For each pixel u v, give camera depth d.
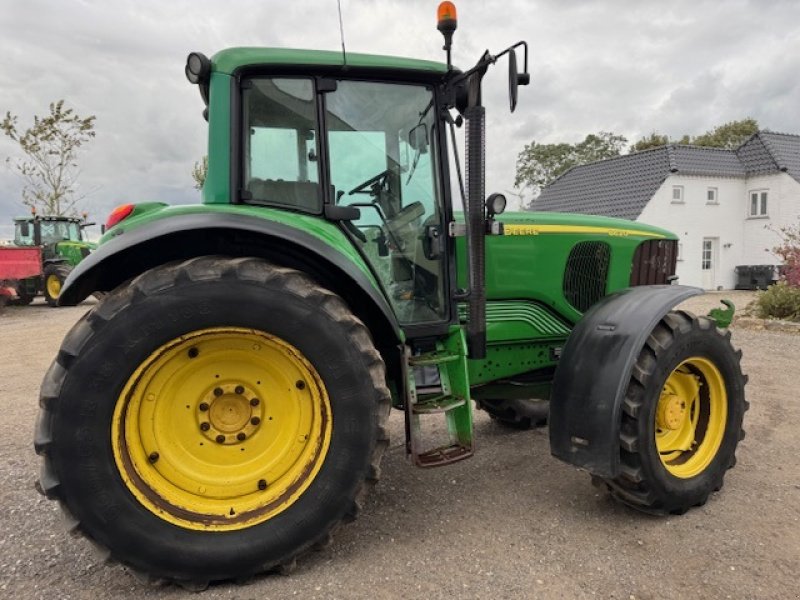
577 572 2.47
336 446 2.44
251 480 2.49
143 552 2.29
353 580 2.43
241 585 2.41
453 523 2.94
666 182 21.52
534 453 3.98
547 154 40.88
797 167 21.91
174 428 2.46
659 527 2.88
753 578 2.41
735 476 3.50
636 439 2.82
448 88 2.99
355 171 2.94
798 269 9.94
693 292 3.11
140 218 2.57
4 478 3.57
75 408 2.22
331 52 2.83
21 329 11.30
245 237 2.57
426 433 4.18
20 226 18.17
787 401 5.11
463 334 2.96
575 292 3.66
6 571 2.52
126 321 2.26
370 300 2.66
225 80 2.70
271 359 2.49
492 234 3.11
